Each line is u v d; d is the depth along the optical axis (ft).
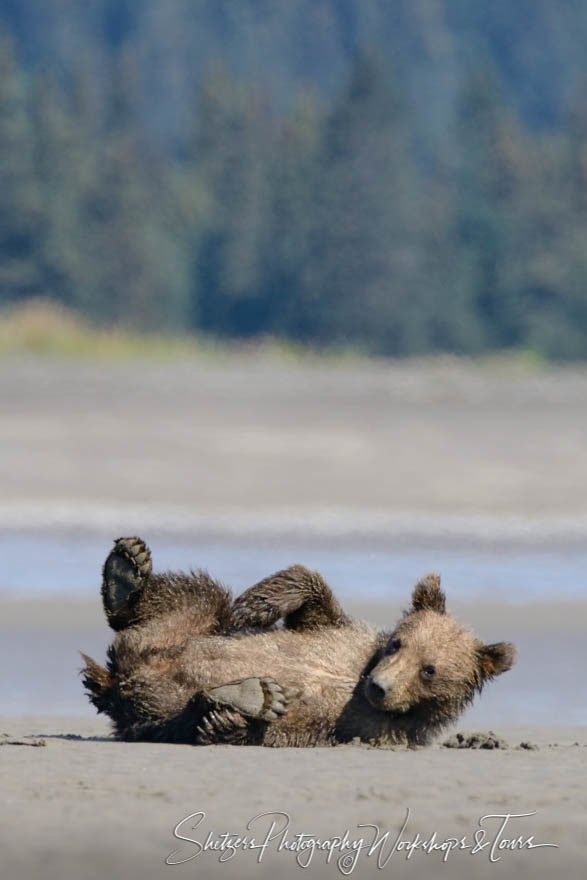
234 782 83.61
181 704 101.86
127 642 104.12
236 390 454.40
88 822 73.72
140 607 106.11
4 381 450.30
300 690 102.22
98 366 546.26
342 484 291.79
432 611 107.24
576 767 90.84
